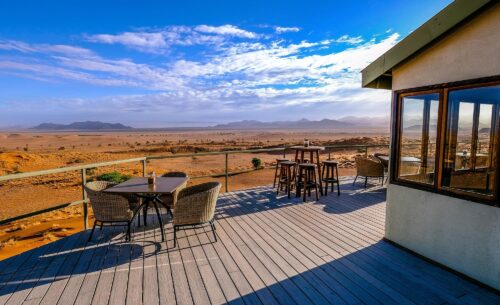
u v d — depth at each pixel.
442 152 3.11
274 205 5.65
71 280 2.87
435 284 2.78
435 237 3.18
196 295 2.60
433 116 3.35
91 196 3.73
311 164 6.14
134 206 4.33
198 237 4.00
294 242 3.82
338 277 2.91
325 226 4.45
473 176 3.26
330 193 6.68
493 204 2.62
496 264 2.62
